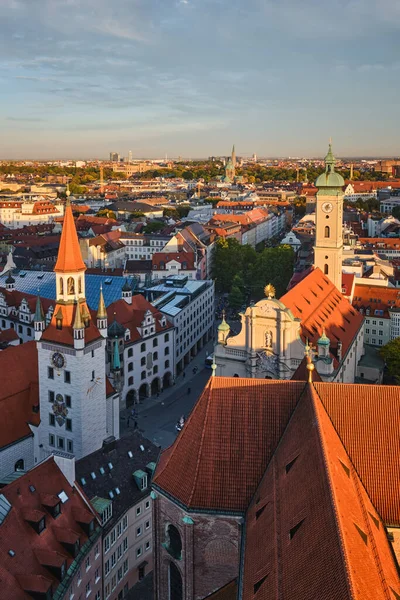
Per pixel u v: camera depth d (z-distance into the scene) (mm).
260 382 63062
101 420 99000
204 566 60281
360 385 61438
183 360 161875
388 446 58844
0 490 65375
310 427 55438
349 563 36969
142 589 82000
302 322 112375
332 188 145500
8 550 60781
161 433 122000
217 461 60719
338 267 149625
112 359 118875
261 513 54219
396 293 171500
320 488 46625
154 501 63594
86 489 77750
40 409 98188
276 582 43188
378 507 56156
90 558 69688
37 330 96812
